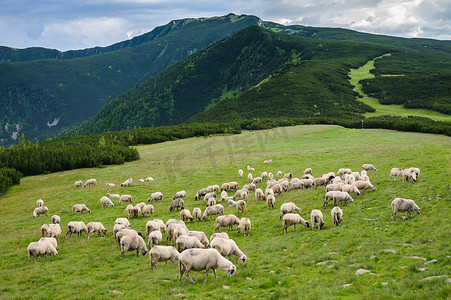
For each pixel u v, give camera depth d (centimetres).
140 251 2366
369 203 2897
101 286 1711
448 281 1223
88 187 5853
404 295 1198
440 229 1927
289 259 1858
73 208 4153
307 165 6156
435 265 1457
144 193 5156
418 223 2161
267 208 3441
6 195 5728
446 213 2217
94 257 2345
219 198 4416
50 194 5484
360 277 1455
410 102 17388
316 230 2452
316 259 1803
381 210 2616
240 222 2625
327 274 1575
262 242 2325
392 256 1670
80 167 7800
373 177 4141
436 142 7106
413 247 1750
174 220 2697
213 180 5756
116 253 2409
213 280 1666
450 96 17550
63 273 2061
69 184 6253
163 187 5519
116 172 6988
